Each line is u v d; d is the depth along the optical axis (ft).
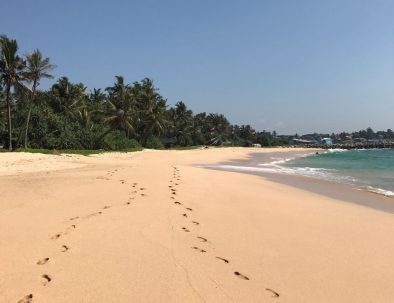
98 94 255.70
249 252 25.00
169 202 39.47
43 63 141.18
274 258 24.17
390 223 36.37
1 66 135.64
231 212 36.99
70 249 23.32
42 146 158.61
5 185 49.24
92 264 21.01
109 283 18.65
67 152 144.87
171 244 25.35
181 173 70.59
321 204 45.93
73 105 208.44
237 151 271.49
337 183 72.79
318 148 457.27
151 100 246.88
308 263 23.62
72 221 30.07
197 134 378.53
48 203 37.01
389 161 166.20
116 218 31.58
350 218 37.83
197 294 18.04
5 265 20.34
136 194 43.37
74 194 42.39
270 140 502.79
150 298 17.31
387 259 25.12
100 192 44.06
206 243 26.25
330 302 18.42
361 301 18.71
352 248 27.27
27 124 144.87
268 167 118.42
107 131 182.70
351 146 479.41
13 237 25.39
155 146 262.47
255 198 46.44
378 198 54.29
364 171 105.60
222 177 69.15
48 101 209.87
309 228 32.58
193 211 36.09
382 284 20.88
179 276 19.98
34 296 16.90
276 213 38.04
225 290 18.75
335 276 21.71
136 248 24.11
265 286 19.66
